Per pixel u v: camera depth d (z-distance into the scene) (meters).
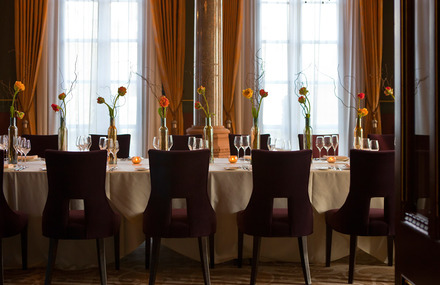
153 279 2.94
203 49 5.87
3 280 3.12
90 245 3.44
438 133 1.03
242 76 7.77
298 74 7.80
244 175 3.35
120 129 7.75
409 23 1.17
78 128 7.75
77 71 7.75
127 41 7.75
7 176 3.24
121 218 3.38
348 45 7.79
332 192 3.38
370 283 3.15
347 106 7.79
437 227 1.05
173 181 2.86
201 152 2.86
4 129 7.58
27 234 3.29
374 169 2.93
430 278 1.08
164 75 7.62
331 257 3.54
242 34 7.73
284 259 3.53
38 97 7.62
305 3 7.85
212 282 3.15
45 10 7.56
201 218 2.93
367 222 3.01
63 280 3.20
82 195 2.85
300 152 2.90
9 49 7.62
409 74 1.18
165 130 3.75
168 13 7.61
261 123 7.79
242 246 3.39
